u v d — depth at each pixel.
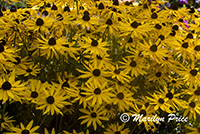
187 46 0.89
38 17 0.84
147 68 0.90
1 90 0.71
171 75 1.03
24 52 0.92
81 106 0.88
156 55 0.85
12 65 0.79
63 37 0.85
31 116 0.82
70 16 0.92
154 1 1.07
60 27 0.88
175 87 1.00
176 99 0.82
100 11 0.96
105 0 0.99
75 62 0.90
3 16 0.86
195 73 0.88
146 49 0.85
